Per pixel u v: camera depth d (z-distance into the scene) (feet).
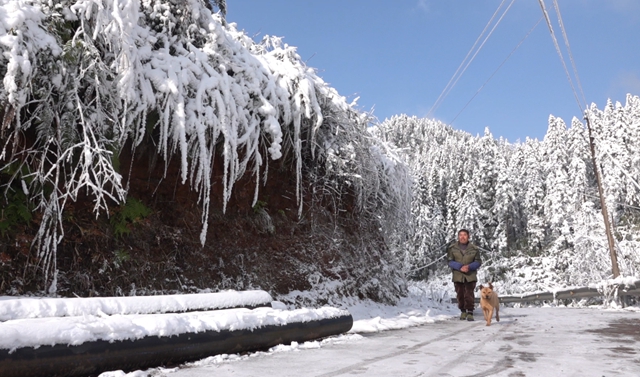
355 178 32.04
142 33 21.21
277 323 15.76
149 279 20.68
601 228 76.59
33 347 9.80
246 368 12.21
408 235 41.04
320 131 29.89
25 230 17.74
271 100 25.91
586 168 196.54
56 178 17.11
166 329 12.44
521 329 21.94
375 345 16.56
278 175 28.19
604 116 230.27
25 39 16.79
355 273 32.12
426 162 200.85
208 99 22.45
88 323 11.14
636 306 37.86
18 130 16.75
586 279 70.59
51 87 17.40
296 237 28.84
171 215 22.68
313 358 13.71
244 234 25.73
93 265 19.13
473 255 28.37
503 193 169.07
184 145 20.38
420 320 26.50
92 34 18.86
